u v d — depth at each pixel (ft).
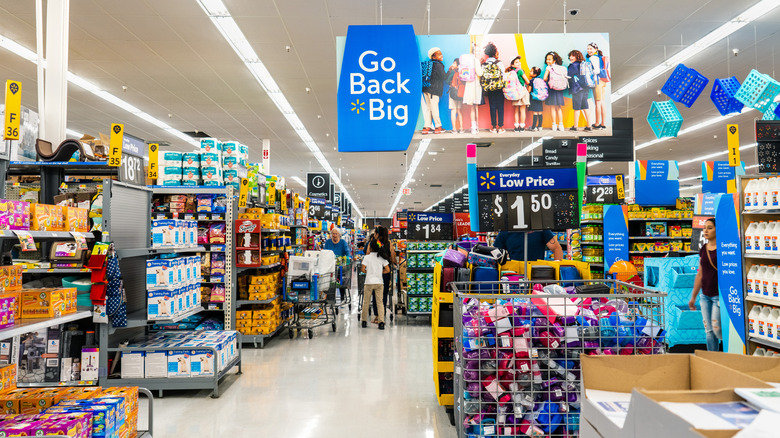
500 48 14.28
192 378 14.48
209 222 20.95
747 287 13.35
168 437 11.46
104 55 29.09
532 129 14.14
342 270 29.76
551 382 8.45
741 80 34.60
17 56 28.84
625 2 22.88
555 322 8.55
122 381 14.47
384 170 77.77
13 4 22.36
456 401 10.19
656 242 27.48
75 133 50.85
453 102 14.20
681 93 20.49
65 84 15.96
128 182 14.21
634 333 8.30
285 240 27.43
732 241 13.87
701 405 2.87
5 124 11.19
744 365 3.68
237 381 16.21
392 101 14.19
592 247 28.43
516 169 10.71
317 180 58.44
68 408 7.61
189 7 23.15
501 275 11.95
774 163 13.83
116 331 15.10
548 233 14.46
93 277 11.76
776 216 13.42
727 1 22.77
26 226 8.46
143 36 26.43
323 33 26.18
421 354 20.12
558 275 11.74
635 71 32.83
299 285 23.40
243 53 29.27
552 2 22.89
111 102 39.06
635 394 2.88
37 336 13.74
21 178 14.26
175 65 30.96
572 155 34.71
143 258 15.33
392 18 24.43
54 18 15.74
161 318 13.53
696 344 20.26
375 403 13.87
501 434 8.55
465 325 8.68
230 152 20.68
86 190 13.35
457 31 26.12
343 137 14.17
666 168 26.86
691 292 19.71
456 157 65.05
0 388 8.55
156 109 41.37
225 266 20.31
